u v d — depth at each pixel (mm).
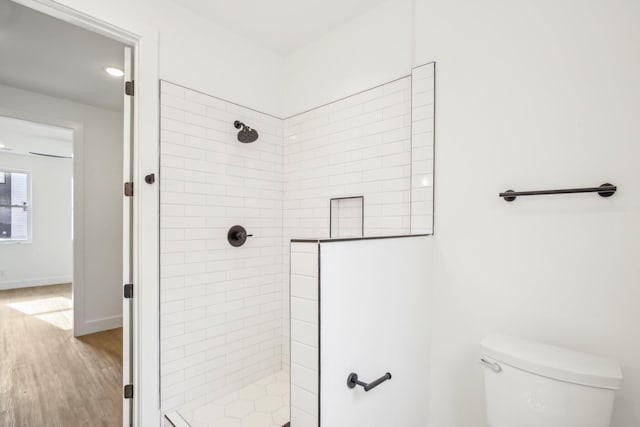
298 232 2490
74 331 3432
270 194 2521
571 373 1104
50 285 6191
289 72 2600
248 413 1911
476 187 1598
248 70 2375
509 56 1506
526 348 1293
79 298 3482
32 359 2854
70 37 2260
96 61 2609
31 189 6090
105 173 3709
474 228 1602
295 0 1961
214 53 2158
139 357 1757
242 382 2271
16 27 2135
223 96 2207
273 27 2238
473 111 1614
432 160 1741
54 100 3348
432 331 1736
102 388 2367
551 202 1383
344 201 2205
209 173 2115
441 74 1732
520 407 1209
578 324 1313
